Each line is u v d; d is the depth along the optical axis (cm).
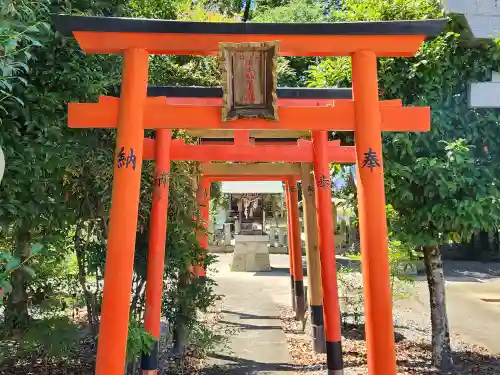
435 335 652
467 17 600
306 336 869
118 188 362
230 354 750
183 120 377
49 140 416
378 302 358
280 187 1584
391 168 587
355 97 381
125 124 366
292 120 381
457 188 589
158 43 369
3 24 286
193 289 650
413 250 754
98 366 340
